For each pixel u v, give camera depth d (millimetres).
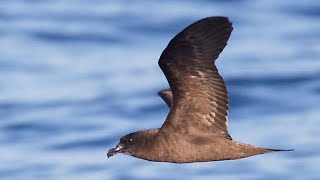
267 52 29109
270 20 32094
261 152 12398
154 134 12633
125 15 33000
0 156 22797
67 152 22875
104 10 33906
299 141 23453
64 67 28453
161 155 12602
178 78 12297
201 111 12461
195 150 12469
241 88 26531
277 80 27031
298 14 32562
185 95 12422
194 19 32250
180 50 12055
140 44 30016
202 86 12352
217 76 12266
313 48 29328
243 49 29391
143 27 31578
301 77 27094
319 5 33156
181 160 12578
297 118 24750
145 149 12656
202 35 11930
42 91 26625
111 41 30422
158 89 26406
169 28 31359
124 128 24000
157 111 24984
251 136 23828
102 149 22953
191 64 12188
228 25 11852
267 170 22062
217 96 12391
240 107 25578
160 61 12195
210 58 12102
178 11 33219
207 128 12492
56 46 30219
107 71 27922
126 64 28438
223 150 12438
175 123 12508
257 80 27016
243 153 12430
